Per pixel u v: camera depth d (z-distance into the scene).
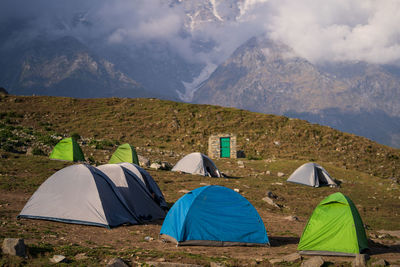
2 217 12.11
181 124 59.91
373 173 43.34
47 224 11.89
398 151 53.62
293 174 32.22
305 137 55.78
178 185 23.80
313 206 22.22
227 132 57.62
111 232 11.94
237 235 11.66
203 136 56.00
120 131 54.16
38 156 26.88
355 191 29.95
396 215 22.02
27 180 18.86
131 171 16.02
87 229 11.95
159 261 8.66
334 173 36.84
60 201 12.82
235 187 25.38
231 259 9.34
